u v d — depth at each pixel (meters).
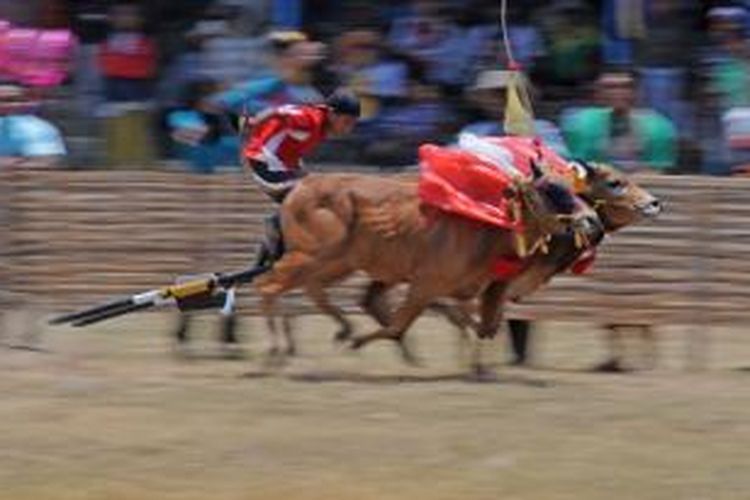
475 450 18.20
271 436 18.70
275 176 21.81
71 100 28.73
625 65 28.83
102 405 20.12
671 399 20.83
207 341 24.44
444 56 28.66
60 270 24.12
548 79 28.94
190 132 26.23
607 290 23.22
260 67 28.19
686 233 23.17
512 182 20.95
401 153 28.16
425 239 21.17
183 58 28.73
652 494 16.73
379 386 21.39
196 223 24.20
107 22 29.34
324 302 22.08
